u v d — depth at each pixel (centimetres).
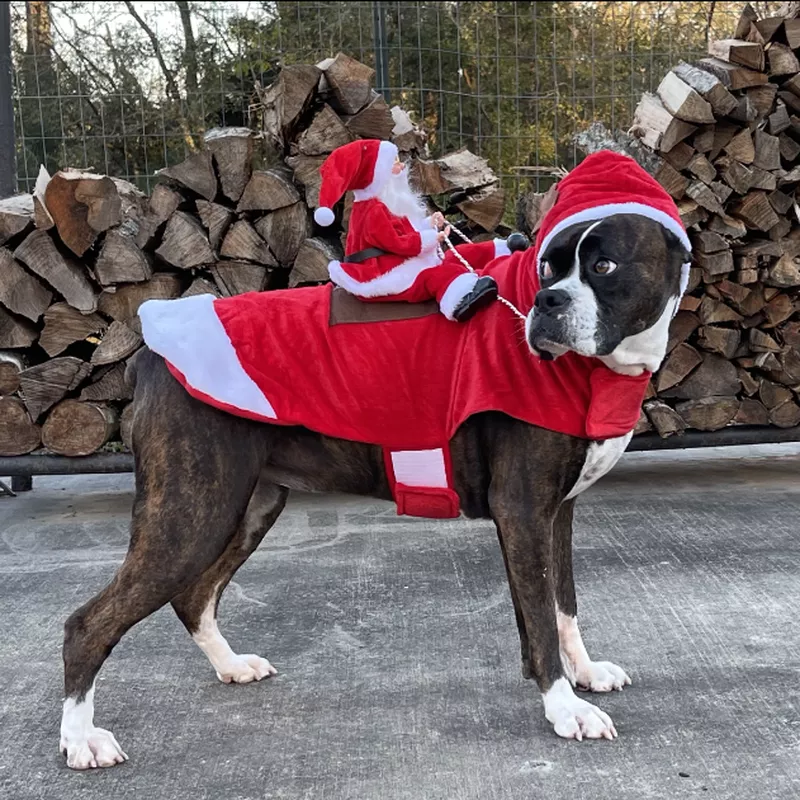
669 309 268
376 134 501
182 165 492
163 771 266
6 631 367
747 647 333
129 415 516
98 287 504
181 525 278
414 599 389
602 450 275
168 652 347
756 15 530
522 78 731
